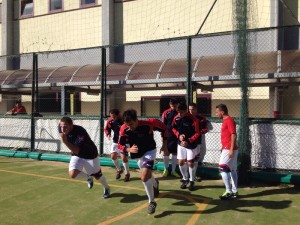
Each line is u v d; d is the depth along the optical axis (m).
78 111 15.45
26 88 14.18
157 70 11.47
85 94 15.34
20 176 7.81
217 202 5.76
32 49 17.33
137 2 14.64
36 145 10.55
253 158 7.34
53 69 14.12
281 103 11.39
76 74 12.95
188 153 6.49
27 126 10.84
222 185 6.94
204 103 12.65
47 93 15.74
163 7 14.10
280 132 7.13
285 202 5.73
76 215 5.17
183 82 10.89
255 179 7.07
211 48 12.87
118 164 7.48
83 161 5.69
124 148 5.44
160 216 5.08
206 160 7.89
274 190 6.50
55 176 7.79
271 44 11.65
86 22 15.82
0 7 18.03
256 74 9.52
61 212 5.31
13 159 10.13
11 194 6.33
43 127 10.43
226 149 5.82
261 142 7.28
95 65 13.55
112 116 7.30
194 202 5.77
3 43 17.70
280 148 7.12
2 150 10.80
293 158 7.01
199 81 10.47
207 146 7.88
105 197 6.02
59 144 10.14
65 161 9.59
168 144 7.51
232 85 10.99
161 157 8.52
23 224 4.81
